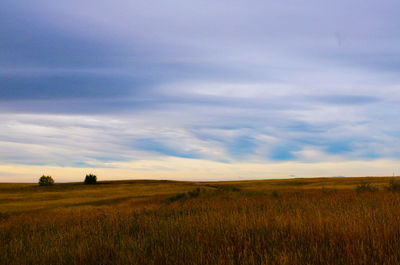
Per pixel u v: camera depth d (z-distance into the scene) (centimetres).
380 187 2181
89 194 5741
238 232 641
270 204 1359
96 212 1595
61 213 1839
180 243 631
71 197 5194
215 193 2416
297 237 616
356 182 5488
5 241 898
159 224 900
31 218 1593
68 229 1027
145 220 1005
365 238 554
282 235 621
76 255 608
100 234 816
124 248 621
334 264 457
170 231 762
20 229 1139
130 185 7819
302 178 8594
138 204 2414
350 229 606
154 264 519
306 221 736
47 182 8025
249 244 567
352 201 1360
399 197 1323
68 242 775
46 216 1644
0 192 6844
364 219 726
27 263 596
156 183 8356
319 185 5325
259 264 482
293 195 1959
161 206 1773
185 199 2228
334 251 516
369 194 1680
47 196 5528
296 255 474
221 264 473
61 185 7988
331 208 1116
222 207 1423
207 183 8294
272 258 491
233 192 2433
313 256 485
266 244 580
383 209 923
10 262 619
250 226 727
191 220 892
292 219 761
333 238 569
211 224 786
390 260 455
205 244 607
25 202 4416
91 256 601
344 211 977
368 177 6906
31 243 786
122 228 938
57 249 655
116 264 527
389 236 558
